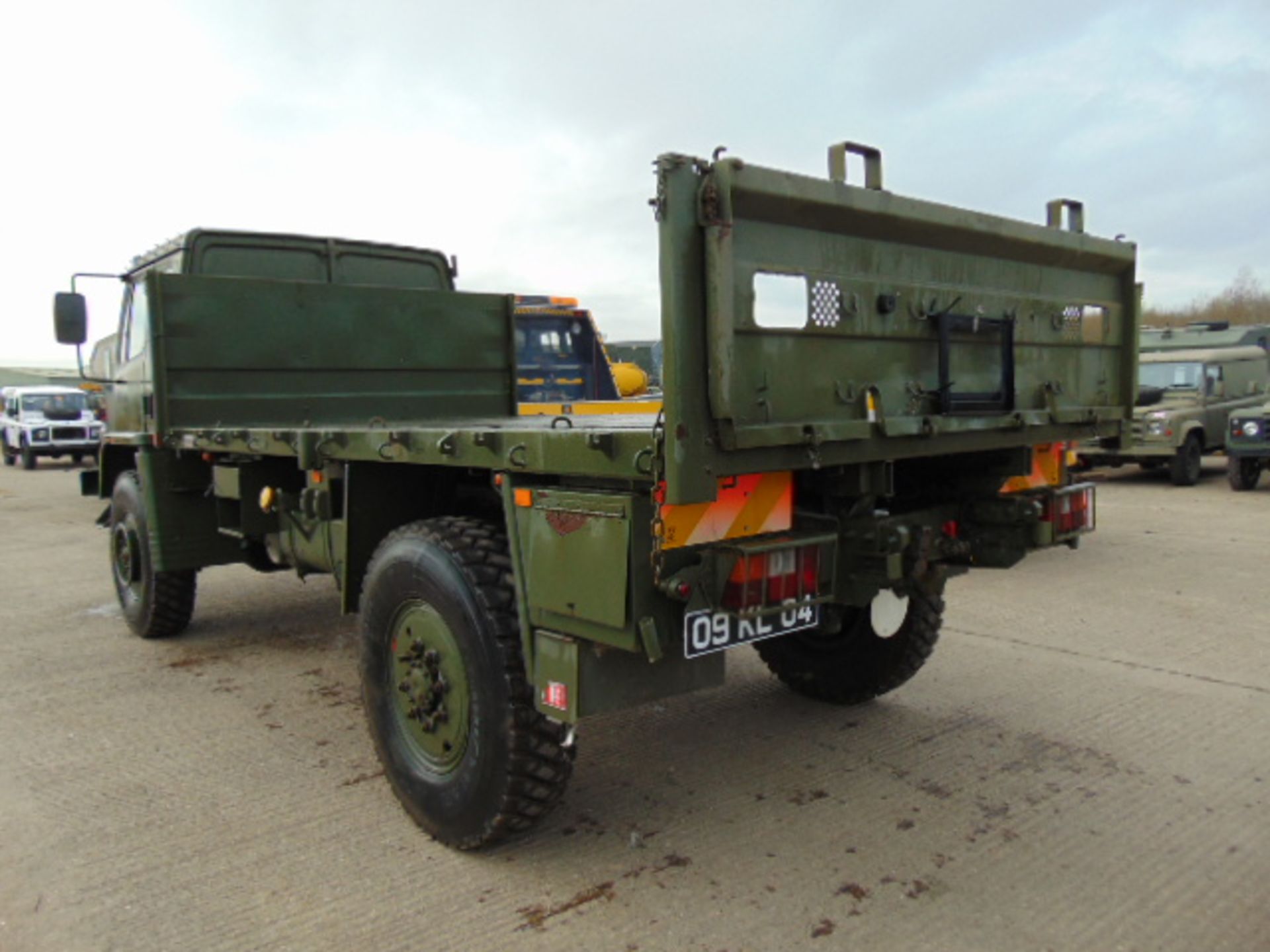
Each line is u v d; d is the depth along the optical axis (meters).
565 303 11.77
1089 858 3.09
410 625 3.31
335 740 4.25
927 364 3.01
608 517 2.53
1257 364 15.42
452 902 2.88
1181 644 5.47
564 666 2.71
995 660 5.22
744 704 4.61
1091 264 3.65
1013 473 3.41
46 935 2.73
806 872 3.03
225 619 6.55
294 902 2.89
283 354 5.50
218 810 3.54
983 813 3.42
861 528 3.03
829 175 2.75
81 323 5.95
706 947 2.64
